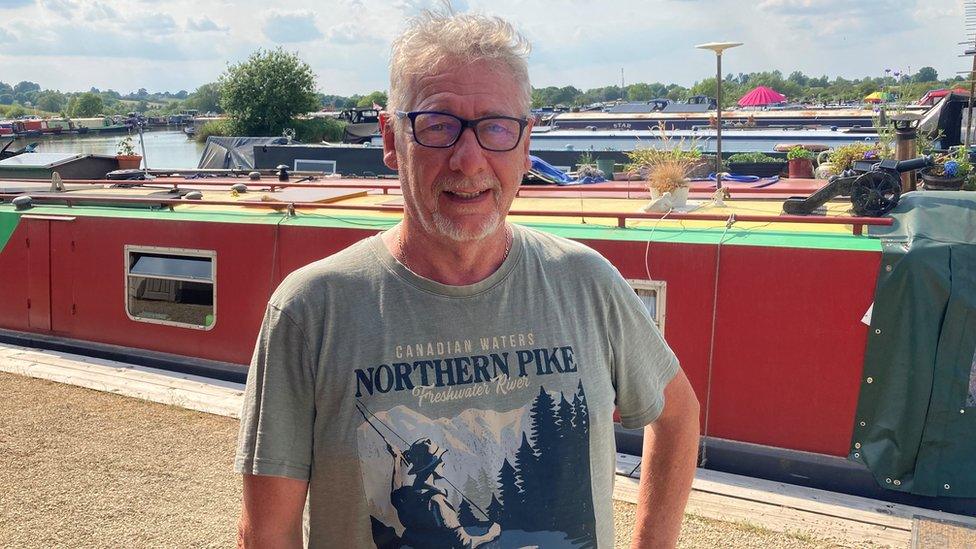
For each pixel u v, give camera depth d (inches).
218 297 343.0
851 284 241.0
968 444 230.2
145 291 360.5
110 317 370.3
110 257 367.2
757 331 253.9
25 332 394.0
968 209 243.0
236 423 307.1
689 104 1334.9
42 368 362.0
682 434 99.7
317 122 2400.3
